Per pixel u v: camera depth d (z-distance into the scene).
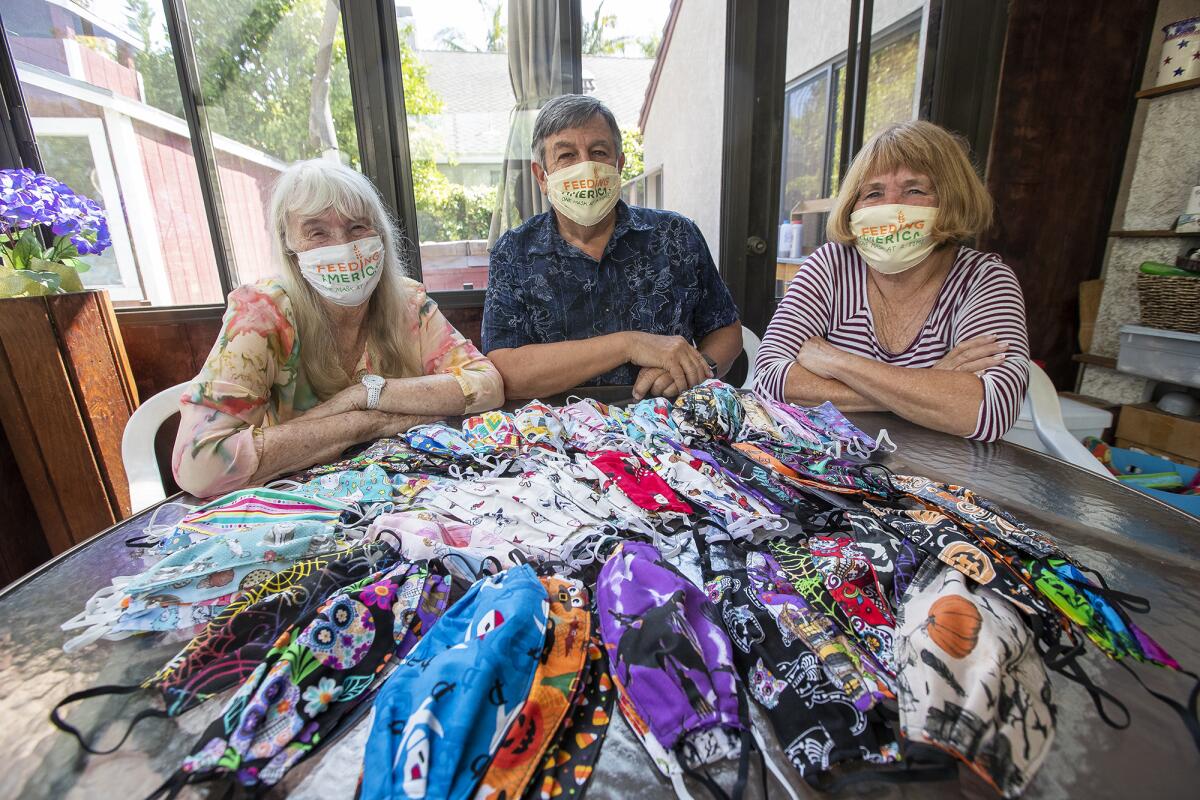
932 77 2.28
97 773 0.45
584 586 0.64
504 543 0.72
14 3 1.70
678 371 1.39
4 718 0.51
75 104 1.83
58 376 1.56
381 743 0.44
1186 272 2.12
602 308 1.62
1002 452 1.11
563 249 1.56
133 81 1.86
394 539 0.70
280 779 0.44
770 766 0.45
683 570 0.67
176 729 0.50
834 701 0.48
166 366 1.99
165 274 2.04
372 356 1.36
